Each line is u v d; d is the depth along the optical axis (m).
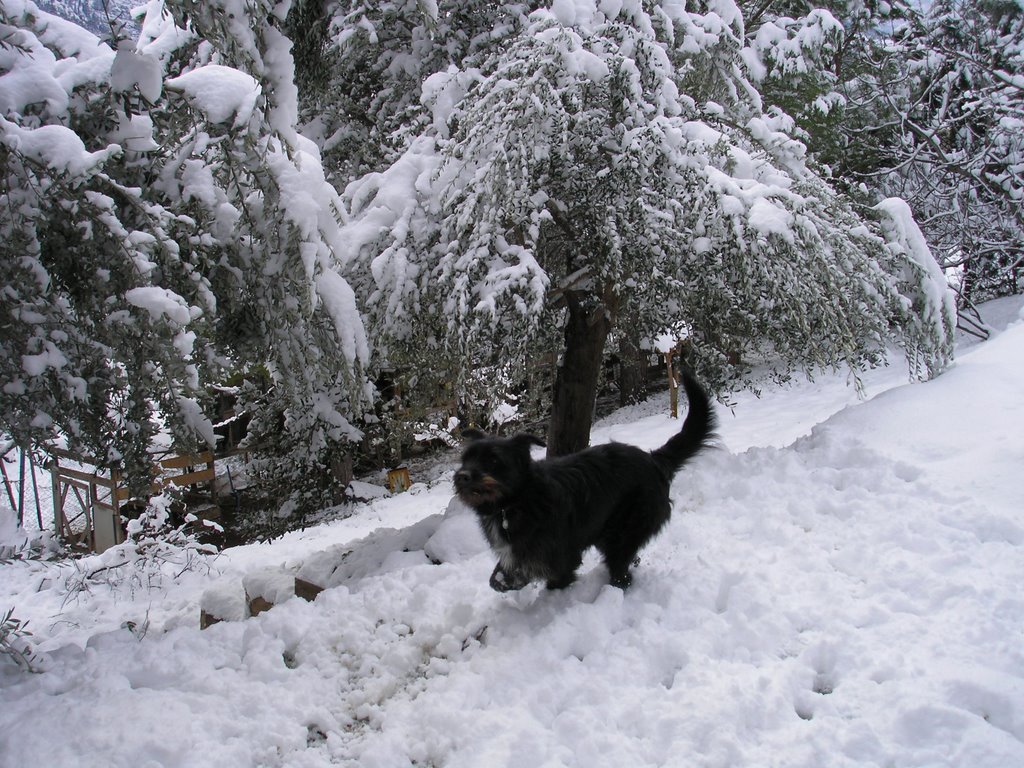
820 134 13.05
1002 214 13.54
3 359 3.16
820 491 4.66
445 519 5.27
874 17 14.89
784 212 4.98
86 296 3.46
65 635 7.02
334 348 4.32
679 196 5.23
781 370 11.01
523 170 5.02
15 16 3.52
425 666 3.27
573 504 3.53
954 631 3.02
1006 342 6.70
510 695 2.89
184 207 3.80
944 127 14.21
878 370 13.10
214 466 12.59
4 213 3.15
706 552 4.05
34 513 13.98
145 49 4.04
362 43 7.38
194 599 7.88
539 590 3.85
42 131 3.12
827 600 3.39
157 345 3.26
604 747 2.52
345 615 3.70
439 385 7.10
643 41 5.61
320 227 4.11
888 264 6.30
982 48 14.86
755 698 2.68
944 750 2.38
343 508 10.09
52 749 2.58
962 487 4.44
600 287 6.03
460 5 7.52
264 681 3.16
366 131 8.54
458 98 6.10
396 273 5.35
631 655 3.06
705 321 6.07
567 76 5.28
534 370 7.12
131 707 2.80
